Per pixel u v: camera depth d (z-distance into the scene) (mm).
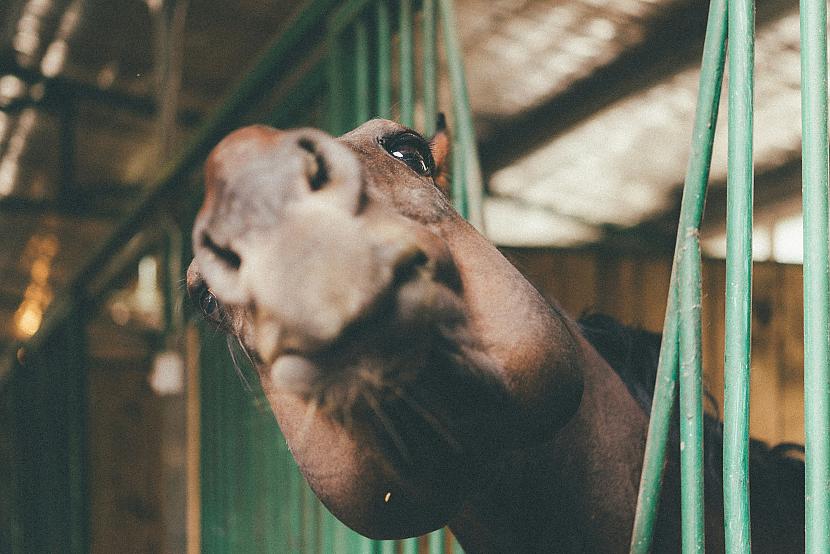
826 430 552
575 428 745
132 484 5969
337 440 623
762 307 6309
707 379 1062
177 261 2697
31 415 4664
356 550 1497
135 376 6203
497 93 5844
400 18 1396
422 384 519
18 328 12359
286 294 414
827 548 547
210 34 5637
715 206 6324
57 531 4004
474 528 770
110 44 6340
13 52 6633
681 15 4742
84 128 7594
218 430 2299
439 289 525
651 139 6016
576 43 5148
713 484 895
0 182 8844
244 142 435
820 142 566
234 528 2170
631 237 6918
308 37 1684
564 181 6777
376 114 1522
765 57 4945
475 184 1247
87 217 8031
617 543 762
